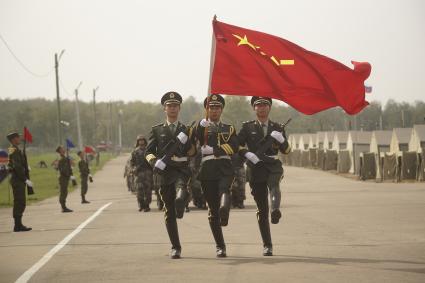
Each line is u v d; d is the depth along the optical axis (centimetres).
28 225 3197
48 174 11769
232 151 1828
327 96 1956
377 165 8375
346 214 3334
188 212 3662
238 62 1955
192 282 1498
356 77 1952
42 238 2538
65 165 4119
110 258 1917
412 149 7825
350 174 10325
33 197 6147
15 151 2892
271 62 1947
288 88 1952
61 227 2995
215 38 1962
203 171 1833
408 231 2538
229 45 1961
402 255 1889
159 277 1572
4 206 5075
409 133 8150
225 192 1805
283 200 4606
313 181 8150
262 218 1884
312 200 4550
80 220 3375
